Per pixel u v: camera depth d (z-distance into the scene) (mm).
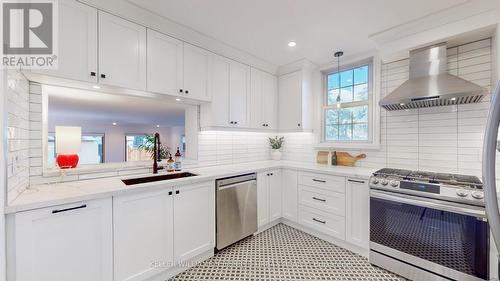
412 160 2432
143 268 1719
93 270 1481
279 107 3447
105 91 1973
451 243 1677
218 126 2643
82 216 1437
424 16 1960
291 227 2959
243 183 2510
